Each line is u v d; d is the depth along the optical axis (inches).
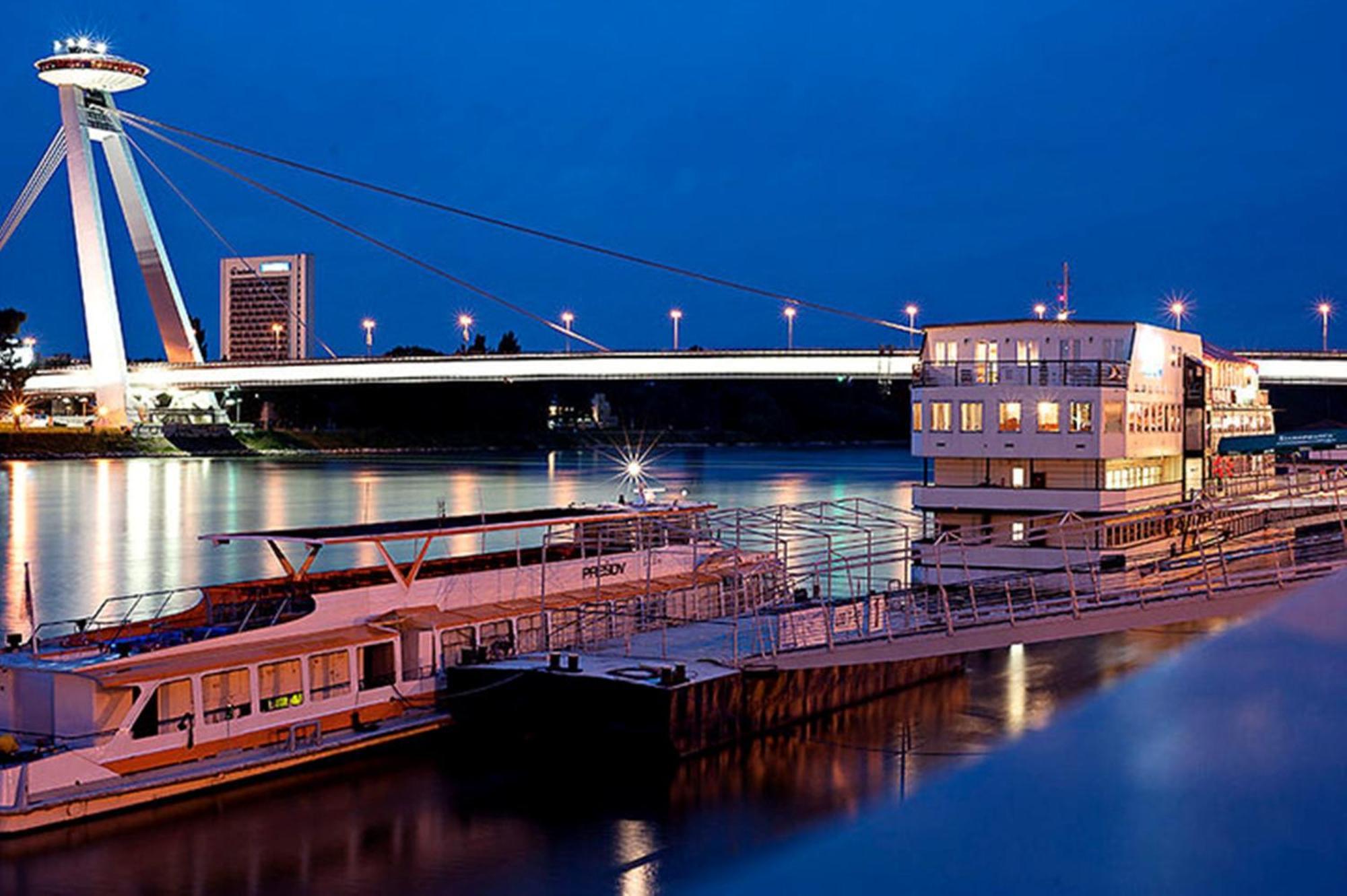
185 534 4441.4
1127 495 2353.6
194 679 1401.3
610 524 2050.9
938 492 2440.9
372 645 1581.0
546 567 1852.9
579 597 1847.9
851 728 1678.2
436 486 6673.2
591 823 1312.7
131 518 4963.1
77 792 1288.1
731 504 5374.0
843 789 1397.6
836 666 1763.0
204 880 1176.2
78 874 1183.6
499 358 7234.3
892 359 6358.3
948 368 2509.8
